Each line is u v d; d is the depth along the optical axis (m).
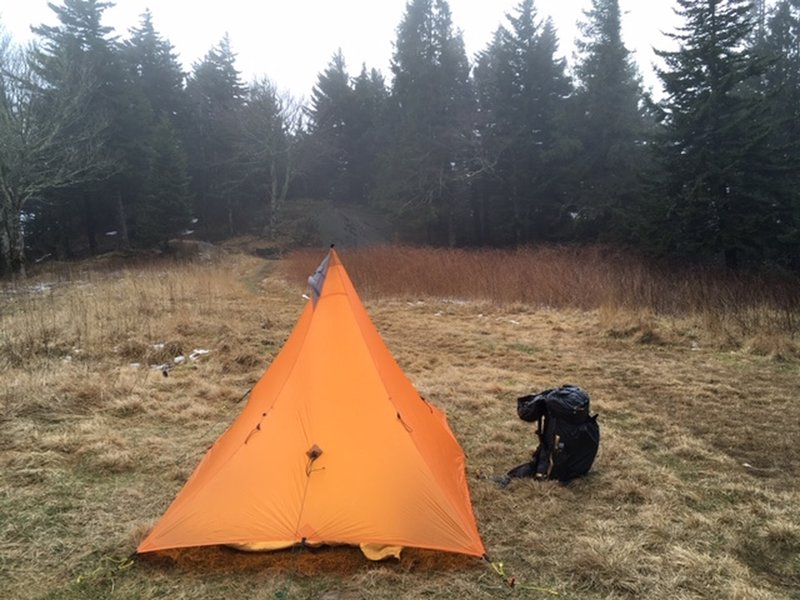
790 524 3.58
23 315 9.57
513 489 4.11
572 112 26.25
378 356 3.97
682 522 3.65
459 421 5.64
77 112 23.64
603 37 25.80
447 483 3.50
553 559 3.23
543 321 11.02
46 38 28.16
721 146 15.79
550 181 27.09
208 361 7.66
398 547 3.20
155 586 2.96
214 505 3.19
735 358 8.15
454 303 13.37
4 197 20.09
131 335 8.52
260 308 12.51
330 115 41.56
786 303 10.67
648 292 11.74
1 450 4.59
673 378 7.12
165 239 27.75
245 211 39.59
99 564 3.14
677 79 16.77
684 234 16.28
